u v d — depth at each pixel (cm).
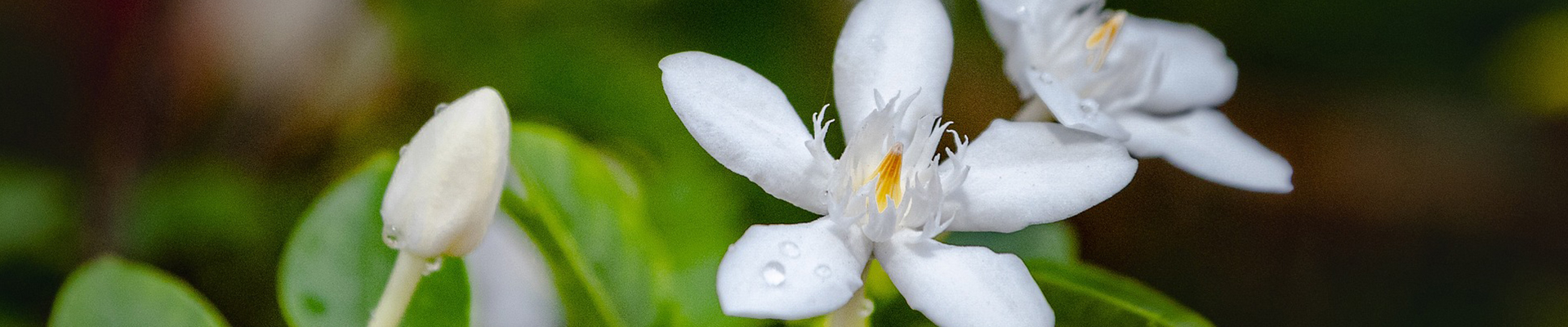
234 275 27
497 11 26
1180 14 35
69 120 29
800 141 18
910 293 18
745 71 18
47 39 28
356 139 28
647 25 26
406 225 18
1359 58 37
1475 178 39
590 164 21
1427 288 38
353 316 20
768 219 23
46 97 29
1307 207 37
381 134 28
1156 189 35
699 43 26
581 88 26
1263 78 37
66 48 28
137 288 20
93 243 28
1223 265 36
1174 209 35
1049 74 20
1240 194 36
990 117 29
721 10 26
